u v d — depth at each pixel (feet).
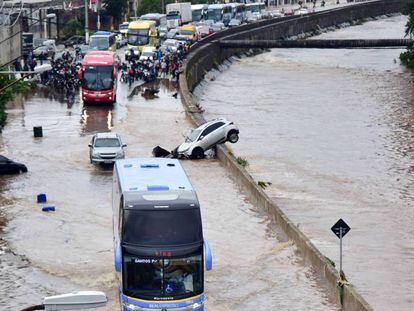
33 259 301.22
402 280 298.56
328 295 270.46
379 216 376.89
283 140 540.11
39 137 512.22
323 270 281.33
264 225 343.67
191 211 241.55
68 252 308.60
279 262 299.99
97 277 284.41
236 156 490.08
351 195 411.34
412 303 278.46
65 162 449.06
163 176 264.93
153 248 237.45
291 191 417.08
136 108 618.03
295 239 315.78
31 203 370.12
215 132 470.80
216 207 370.53
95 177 417.69
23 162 447.83
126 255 237.25
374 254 325.21
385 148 516.32
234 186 407.23
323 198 405.18
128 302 236.43
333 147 518.78
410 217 375.86
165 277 236.84
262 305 263.70
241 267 295.28
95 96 622.54
